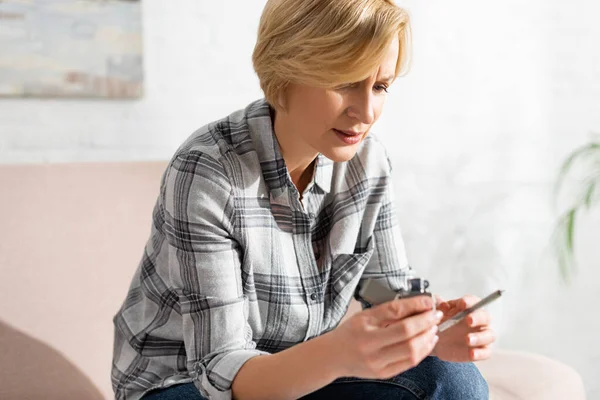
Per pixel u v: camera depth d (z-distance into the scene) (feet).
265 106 3.73
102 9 6.49
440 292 8.30
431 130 8.07
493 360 5.11
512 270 8.54
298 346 3.06
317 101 3.23
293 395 3.08
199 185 3.50
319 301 3.85
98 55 6.50
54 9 6.33
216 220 3.50
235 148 3.67
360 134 3.33
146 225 5.29
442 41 8.00
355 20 3.07
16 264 4.83
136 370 3.87
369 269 4.34
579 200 8.62
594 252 8.81
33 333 4.66
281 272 3.71
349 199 4.01
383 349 2.80
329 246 3.97
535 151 8.48
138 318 3.98
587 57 8.53
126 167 5.45
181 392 3.57
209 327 3.42
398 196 8.00
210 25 7.02
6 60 6.21
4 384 4.40
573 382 4.77
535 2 8.31
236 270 3.53
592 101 8.58
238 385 3.18
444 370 3.51
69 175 5.24
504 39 8.23
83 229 5.09
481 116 8.23
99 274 5.00
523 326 8.68
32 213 5.01
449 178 8.18
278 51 3.26
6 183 5.05
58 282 4.87
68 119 6.56
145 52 6.79
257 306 3.71
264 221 3.65
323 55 3.08
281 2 3.30
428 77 7.99
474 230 8.34
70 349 4.70
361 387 3.55
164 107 6.90
